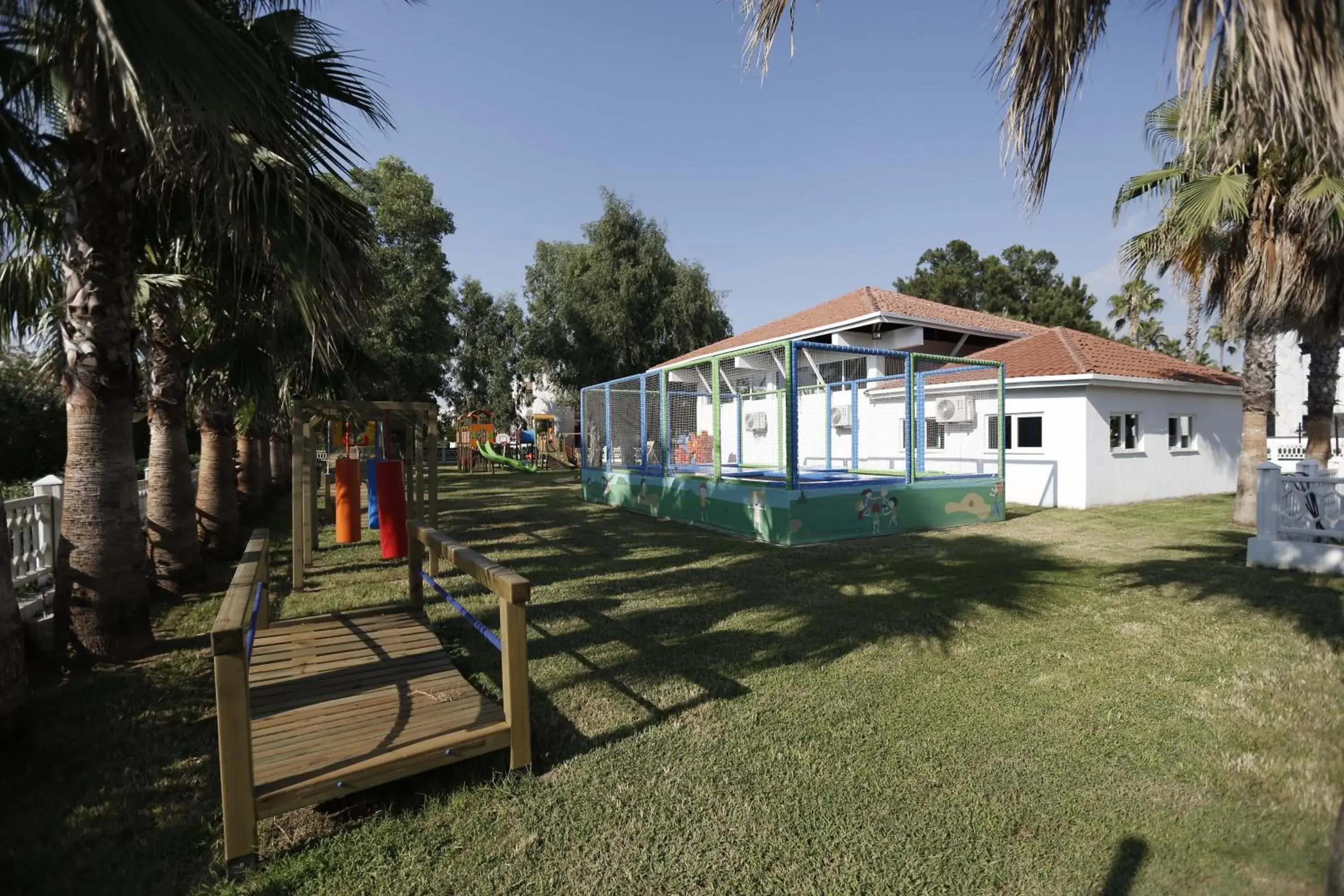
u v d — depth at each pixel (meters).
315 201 4.72
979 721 3.75
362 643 4.59
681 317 29.61
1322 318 8.85
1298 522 7.43
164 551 6.93
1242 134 2.80
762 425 16.14
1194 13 2.48
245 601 2.87
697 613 6.00
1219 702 3.93
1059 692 4.14
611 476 15.03
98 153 4.52
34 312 6.46
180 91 3.04
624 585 7.14
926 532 10.60
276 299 5.52
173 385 6.98
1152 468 14.70
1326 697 3.94
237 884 2.54
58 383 6.61
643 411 13.84
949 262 47.72
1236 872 2.40
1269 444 19.80
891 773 3.22
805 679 4.42
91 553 4.87
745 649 5.03
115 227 4.80
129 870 2.64
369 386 11.52
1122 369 14.38
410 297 23.97
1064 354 14.73
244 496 13.20
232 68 3.23
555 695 4.21
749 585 7.07
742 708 3.97
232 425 9.09
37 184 4.49
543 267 33.44
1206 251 9.16
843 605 6.17
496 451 36.97
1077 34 3.29
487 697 4.18
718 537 10.41
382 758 2.90
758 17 3.45
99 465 4.89
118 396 4.97
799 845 2.69
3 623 3.53
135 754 3.58
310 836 2.83
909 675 4.45
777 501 9.67
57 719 3.98
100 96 4.02
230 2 4.34
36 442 17.59
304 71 5.29
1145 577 7.09
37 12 3.09
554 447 33.31
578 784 3.17
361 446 19.39
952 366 15.38
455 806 3.00
